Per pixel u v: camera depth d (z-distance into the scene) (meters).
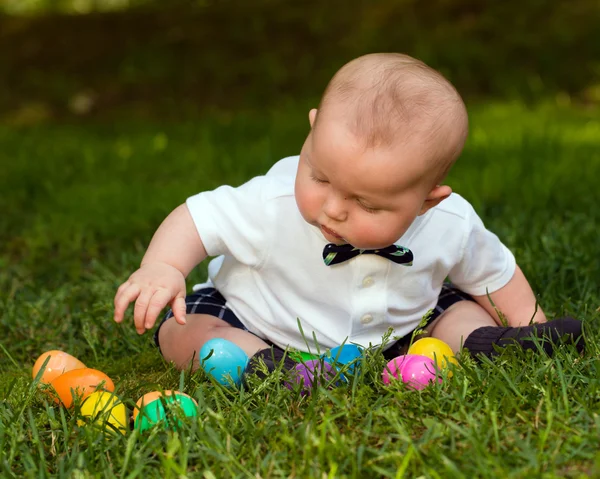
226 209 2.26
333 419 1.80
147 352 2.54
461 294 2.52
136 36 8.55
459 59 7.71
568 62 7.67
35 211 4.43
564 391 1.84
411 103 1.91
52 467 1.76
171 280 2.17
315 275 2.22
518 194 4.27
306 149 2.00
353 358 2.11
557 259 3.06
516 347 2.14
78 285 3.24
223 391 2.05
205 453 1.70
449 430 1.74
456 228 2.29
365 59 2.03
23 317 2.81
